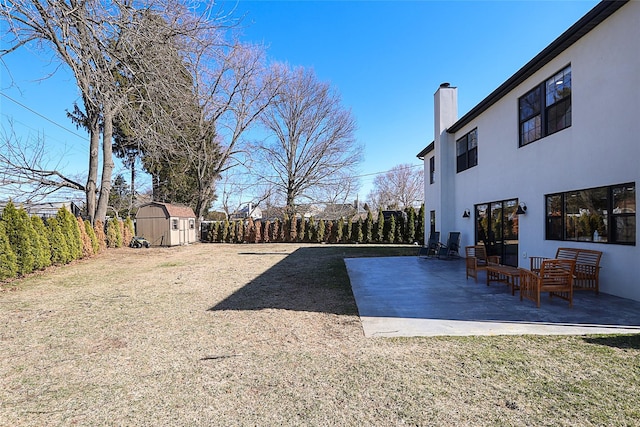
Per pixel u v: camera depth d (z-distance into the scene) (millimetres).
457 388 2629
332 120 27281
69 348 3707
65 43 6227
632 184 5262
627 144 5285
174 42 7426
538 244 7445
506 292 6230
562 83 6754
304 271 9258
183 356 3436
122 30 6719
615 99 5480
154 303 5746
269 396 2588
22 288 7184
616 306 4941
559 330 3977
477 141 10445
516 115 8305
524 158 7969
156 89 8180
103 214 15398
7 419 2318
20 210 8852
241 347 3662
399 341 3748
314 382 2805
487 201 9789
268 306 5457
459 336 3869
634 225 5238
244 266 10516
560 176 6758
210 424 2227
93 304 5723
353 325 4391
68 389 2758
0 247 7910
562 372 2848
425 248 12289
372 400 2488
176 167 22641
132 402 2533
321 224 22641
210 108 14133
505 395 2500
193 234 23234
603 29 5699
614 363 3000
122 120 10805
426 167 15672
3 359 3416
